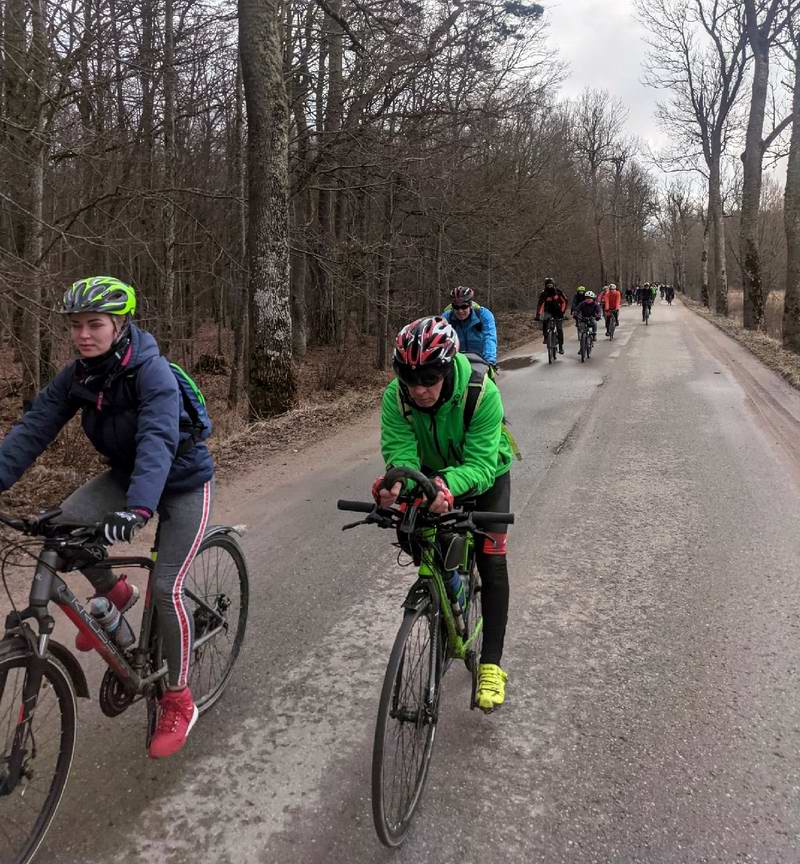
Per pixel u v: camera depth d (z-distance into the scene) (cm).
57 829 241
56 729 231
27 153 774
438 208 1454
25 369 698
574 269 3522
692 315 3391
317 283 1962
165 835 238
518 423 907
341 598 414
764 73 1886
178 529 271
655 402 1018
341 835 238
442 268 1759
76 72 810
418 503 252
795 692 307
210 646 317
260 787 261
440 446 281
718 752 272
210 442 842
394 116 1233
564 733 287
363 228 1548
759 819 238
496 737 286
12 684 215
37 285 619
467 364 271
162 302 1167
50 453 762
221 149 1447
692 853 226
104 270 1006
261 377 991
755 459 680
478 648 300
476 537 294
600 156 4388
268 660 347
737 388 1108
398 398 277
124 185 930
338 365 1416
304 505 590
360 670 338
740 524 509
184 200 1094
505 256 2067
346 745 284
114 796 256
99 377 250
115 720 302
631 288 6147
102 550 240
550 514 549
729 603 391
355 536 514
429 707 253
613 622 377
